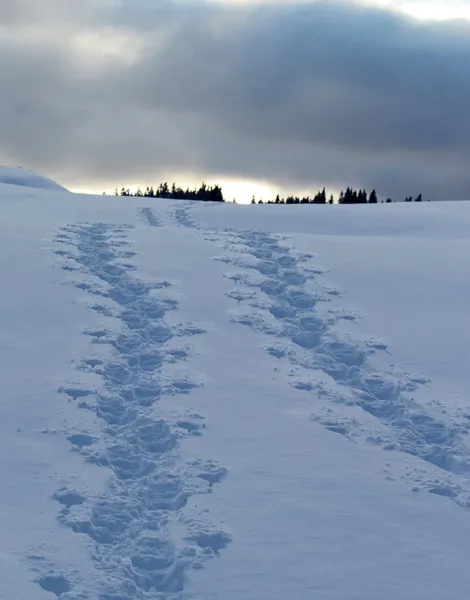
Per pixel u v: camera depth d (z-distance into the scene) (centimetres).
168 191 8588
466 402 1369
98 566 891
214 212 3058
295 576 884
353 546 944
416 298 1850
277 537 953
